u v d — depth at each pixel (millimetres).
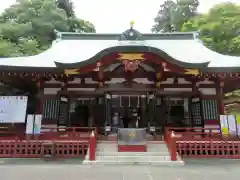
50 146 12406
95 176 7691
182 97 16672
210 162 10938
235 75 13805
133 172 8422
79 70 13250
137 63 13469
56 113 14484
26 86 17594
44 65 14117
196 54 17469
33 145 12375
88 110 16656
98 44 19641
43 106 14570
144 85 15102
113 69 14953
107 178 7395
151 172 8445
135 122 16672
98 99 16734
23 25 28969
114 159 10695
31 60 15062
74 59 16391
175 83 15367
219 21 29641
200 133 12828
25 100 12781
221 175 7988
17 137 12469
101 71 13938
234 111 25812
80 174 8016
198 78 14812
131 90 15203
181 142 12539
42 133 12898
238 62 14633
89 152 10875
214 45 28812
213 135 12906
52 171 8562
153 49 12594
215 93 14914
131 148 11586
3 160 11305
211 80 15070
